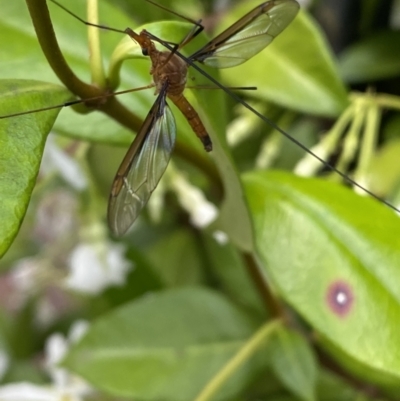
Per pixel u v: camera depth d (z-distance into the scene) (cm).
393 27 22
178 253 24
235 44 16
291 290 17
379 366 16
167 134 15
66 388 21
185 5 22
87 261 22
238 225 17
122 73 18
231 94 16
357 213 17
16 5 18
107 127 17
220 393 19
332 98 20
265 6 16
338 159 21
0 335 26
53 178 23
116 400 21
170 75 15
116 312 20
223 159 16
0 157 14
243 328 20
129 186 15
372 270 16
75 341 20
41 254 26
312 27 19
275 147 21
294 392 19
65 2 18
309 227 17
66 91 15
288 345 19
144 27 16
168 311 20
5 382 24
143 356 20
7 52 17
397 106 20
